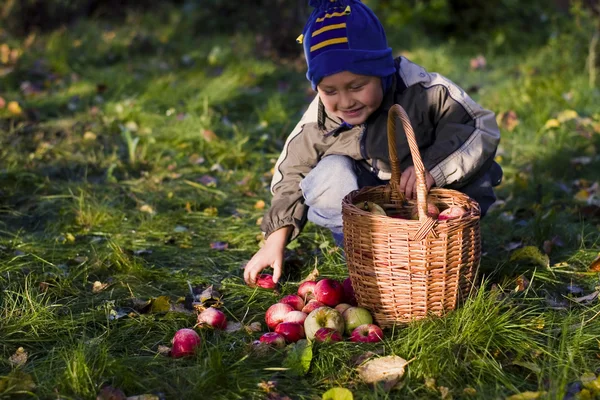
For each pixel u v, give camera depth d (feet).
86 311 9.30
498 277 9.98
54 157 15.28
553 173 14.39
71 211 12.66
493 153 9.22
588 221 11.91
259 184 14.30
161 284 10.14
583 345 8.04
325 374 7.66
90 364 7.69
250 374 7.65
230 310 9.37
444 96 9.19
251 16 27.55
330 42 8.46
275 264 9.54
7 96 19.16
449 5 27.07
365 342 8.11
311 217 9.71
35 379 7.61
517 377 7.59
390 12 27.37
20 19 27.30
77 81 20.86
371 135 9.41
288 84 21.44
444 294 8.22
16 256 10.66
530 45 24.88
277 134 17.22
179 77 21.94
